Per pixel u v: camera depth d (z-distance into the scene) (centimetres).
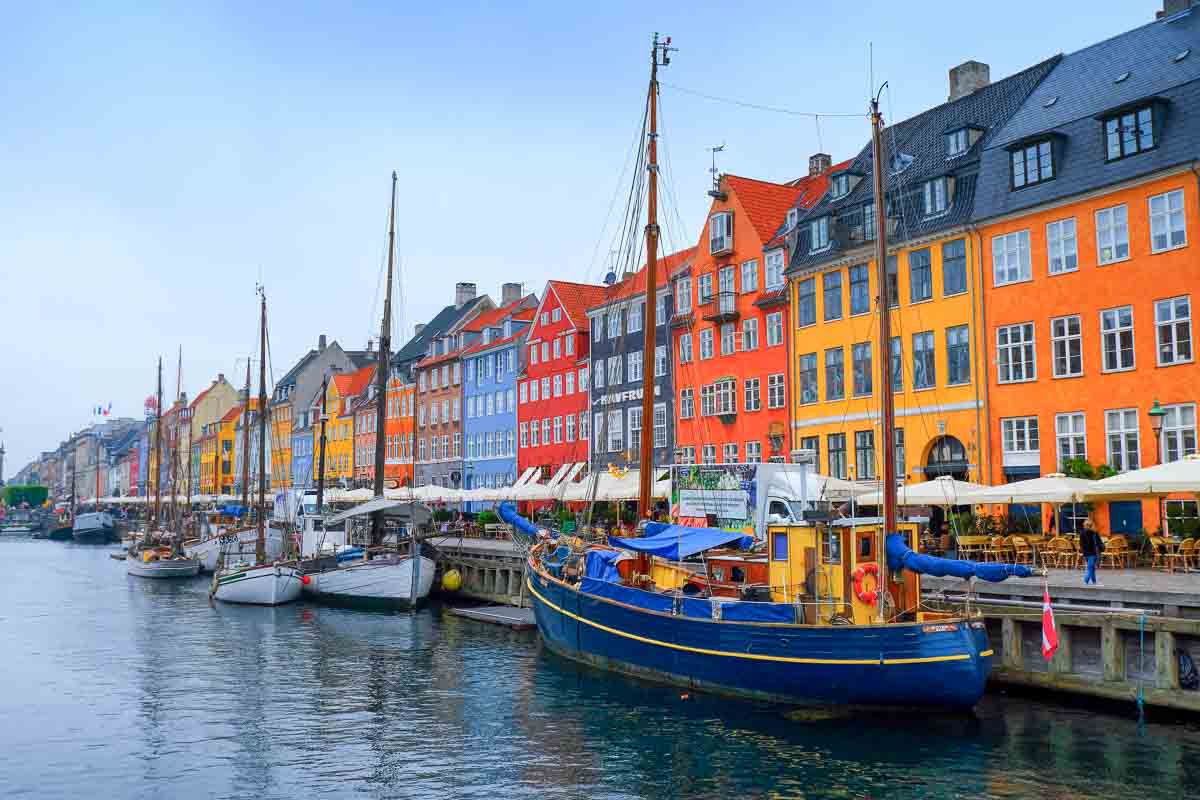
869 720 1827
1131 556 2541
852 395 3972
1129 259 2997
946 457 3588
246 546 5641
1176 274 2870
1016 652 1991
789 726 1827
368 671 2545
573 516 4409
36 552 9319
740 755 1664
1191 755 1546
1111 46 3484
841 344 4041
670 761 1653
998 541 2598
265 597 4056
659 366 5256
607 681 2303
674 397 5100
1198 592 1755
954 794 1434
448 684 2344
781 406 4384
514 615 3466
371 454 9138
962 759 1583
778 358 4412
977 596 2195
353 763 1703
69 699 2277
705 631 2053
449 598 4138
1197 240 2819
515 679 2377
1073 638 1906
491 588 3969
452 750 1770
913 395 3703
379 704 2152
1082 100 3331
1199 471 2108
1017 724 1753
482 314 7944
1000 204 3400
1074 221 3162
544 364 6481
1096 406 3069
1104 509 2977
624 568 2512
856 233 3984
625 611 2272
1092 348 3094
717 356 4812
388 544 4131
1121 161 3041
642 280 5444
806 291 4250
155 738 1906
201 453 13575
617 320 5653
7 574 6316
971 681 1734
